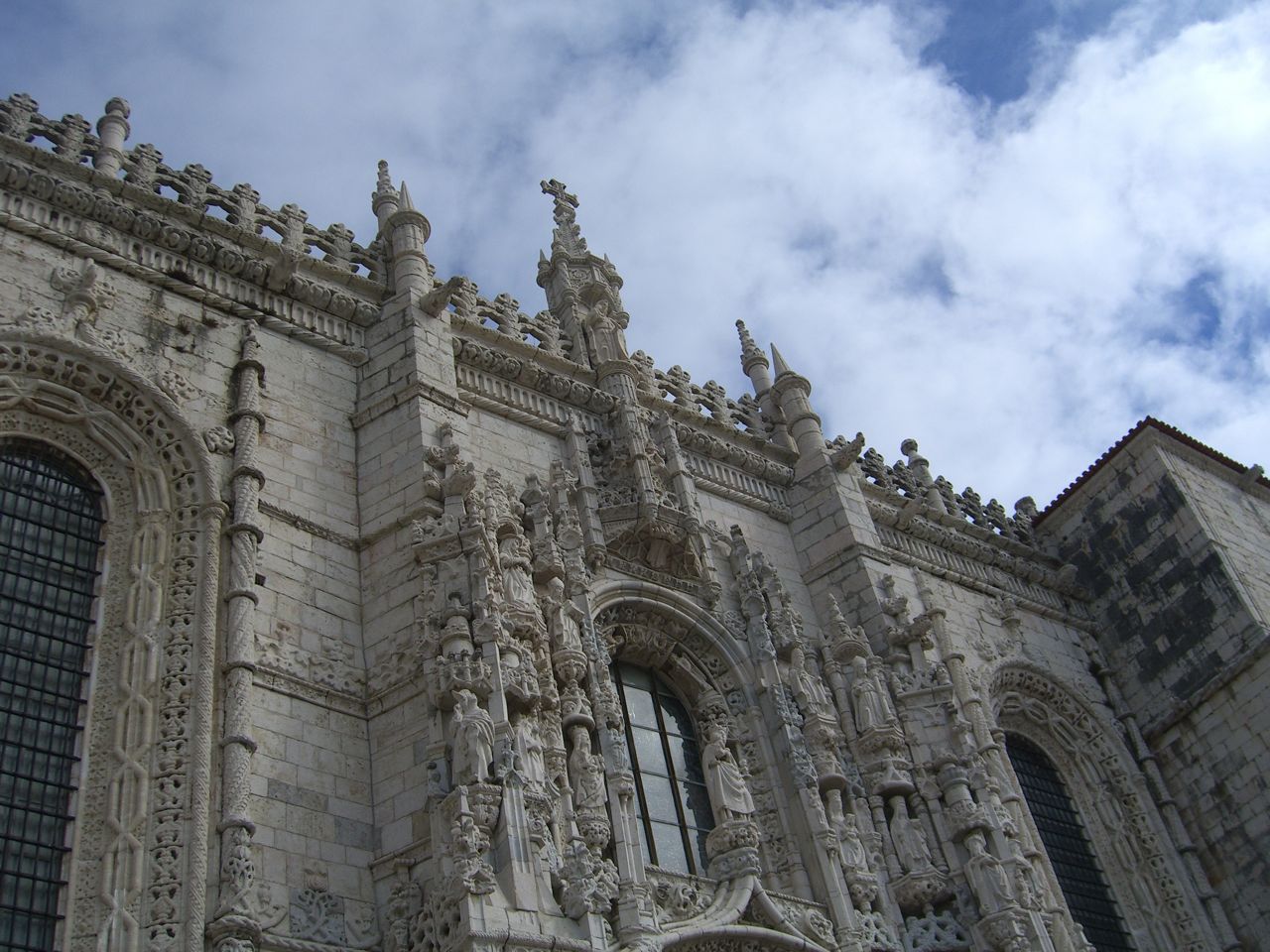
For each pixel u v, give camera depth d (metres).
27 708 17.34
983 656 31.11
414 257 25.66
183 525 19.61
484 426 25.16
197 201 23.83
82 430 19.86
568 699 20.66
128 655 18.17
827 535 28.94
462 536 20.25
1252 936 29.36
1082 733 32.06
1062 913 24.59
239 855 16.61
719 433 29.83
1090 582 35.41
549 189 33.06
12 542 18.45
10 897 15.87
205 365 21.69
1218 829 30.69
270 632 19.38
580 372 27.88
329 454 22.44
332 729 19.09
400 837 18.17
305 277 24.33
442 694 18.50
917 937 22.86
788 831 23.08
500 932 16.44
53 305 20.38
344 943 17.20
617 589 24.34
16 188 21.16
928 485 34.66
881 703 25.36
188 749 17.45
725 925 20.23
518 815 17.70
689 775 23.86
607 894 18.20
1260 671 31.14
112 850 16.45
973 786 24.73
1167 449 35.31
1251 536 34.94
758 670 24.86
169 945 15.79
